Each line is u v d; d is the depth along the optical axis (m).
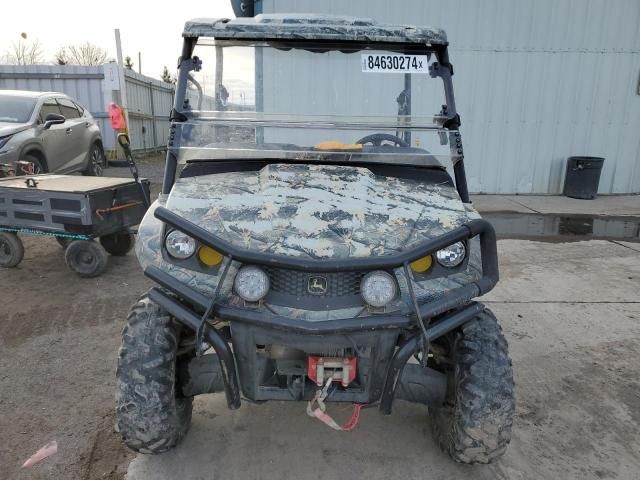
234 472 2.74
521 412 3.35
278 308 2.25
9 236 5.56
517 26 9.88
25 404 3.29
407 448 2.96
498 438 2.50
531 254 6.57
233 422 3.15
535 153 10.46
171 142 2.89
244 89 3.06
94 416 3.19
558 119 10.33
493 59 10.00
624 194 10.77
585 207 9.45
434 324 2.32
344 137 3.02
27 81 15.00
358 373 2.37
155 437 2.54
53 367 3.74
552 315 4.78
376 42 3.03
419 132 3.01
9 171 6.69
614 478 2.80
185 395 2.73
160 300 2.36
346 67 3.07
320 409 2.41
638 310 4.92
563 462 2.91
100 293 5.09
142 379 2.46
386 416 3.25
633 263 6.27
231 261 2.30
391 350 2.31
